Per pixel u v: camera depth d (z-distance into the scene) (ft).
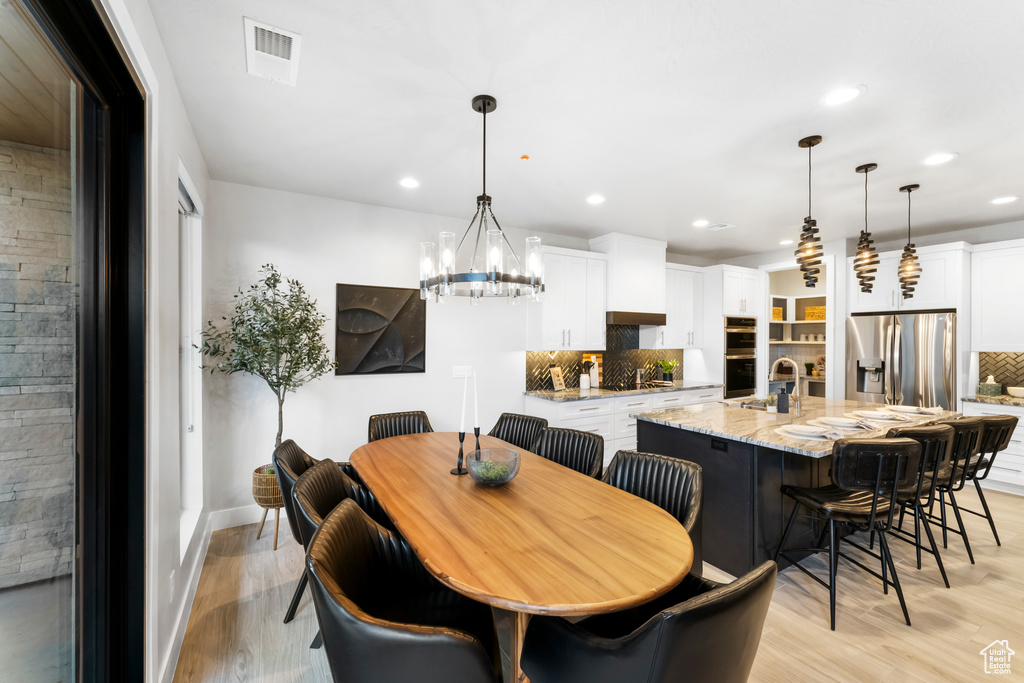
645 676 3.18
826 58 5.86
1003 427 9.16
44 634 3.53
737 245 17.79
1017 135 8.00
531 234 15.35
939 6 4.90
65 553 3.83
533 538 4.72
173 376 6.26
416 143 8.50
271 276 10.29
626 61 5.95
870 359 15.39
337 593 3.33
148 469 4.85
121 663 4.65
